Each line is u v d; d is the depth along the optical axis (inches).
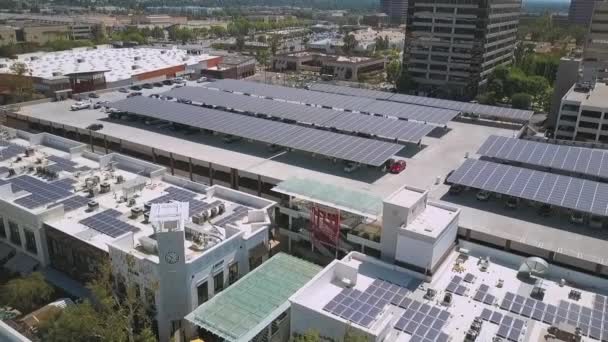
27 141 3828.7
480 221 3002.0
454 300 2097.7
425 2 7834.6
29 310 2399.1
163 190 3048.7
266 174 3585.1
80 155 3555.6
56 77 6033.5
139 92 6131.9
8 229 2775.6
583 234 2871.6
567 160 3634.4
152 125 4751.5
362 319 1937.7
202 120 4498.0
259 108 4938.5
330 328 1916.8
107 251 2331.4
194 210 2775.6
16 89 5826.8
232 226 2524.6
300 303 1990.7
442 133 4670.3
